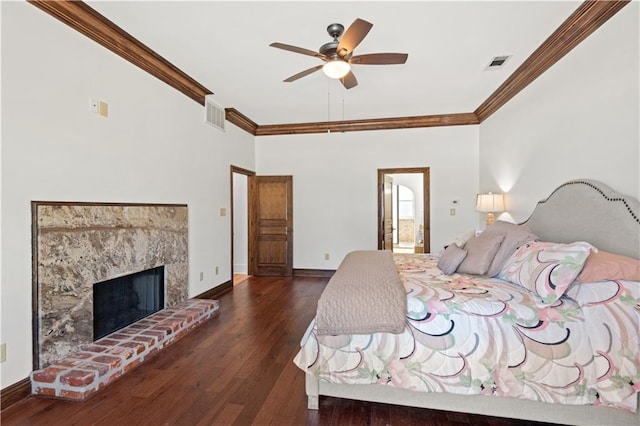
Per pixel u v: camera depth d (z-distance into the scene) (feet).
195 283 13.24
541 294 6.04
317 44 9.55
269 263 19.57
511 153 12.85
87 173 8.25
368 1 7.55
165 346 9.19
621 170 7.05
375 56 8.13
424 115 17.10
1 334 6.32
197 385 7.20
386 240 20.18
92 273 8.27
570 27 8.39
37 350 6.91
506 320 5.67
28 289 6.80
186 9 7.80
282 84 12.67
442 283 7.32
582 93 8.36
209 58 10.43
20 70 6.68
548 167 10.03
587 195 7.86
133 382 7.32
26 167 6.78
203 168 13.87
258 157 19.63
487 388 5.53
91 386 6.74
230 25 8.52
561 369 5.33
